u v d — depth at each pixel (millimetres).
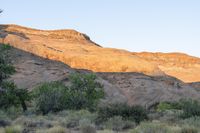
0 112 27359
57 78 97562
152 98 98125
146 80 111312
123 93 101875
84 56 139500
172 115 27875
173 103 59344
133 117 23344
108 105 25031
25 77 97062
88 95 49219
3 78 36594
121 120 21766
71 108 37125
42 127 19297
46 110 33969
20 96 36625
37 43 135875
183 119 25125
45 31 181625
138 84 107375
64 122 21656
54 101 34531
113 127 20203
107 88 95938
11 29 165625
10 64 37438
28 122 20578
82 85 49781
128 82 109312
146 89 103500
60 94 36094
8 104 34312
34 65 105438
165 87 108938
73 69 125250
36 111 34219
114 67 137500
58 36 177250
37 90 37562
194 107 26062
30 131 17281
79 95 39875
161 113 30812
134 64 139500
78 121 22891
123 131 19188
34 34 167000
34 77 97938
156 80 114750
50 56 132375
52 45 150375
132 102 96562
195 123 20875
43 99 34469
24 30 173125
